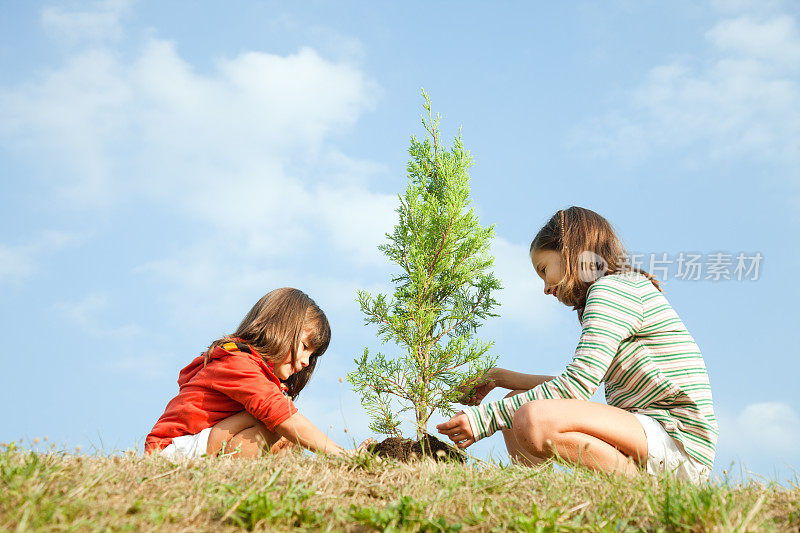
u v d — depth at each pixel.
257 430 3.28
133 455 2.71
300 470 2.53
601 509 2.19
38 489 1.99
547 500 2.29
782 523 2.05
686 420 2.85
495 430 2.96
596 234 3.25
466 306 5.41
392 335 5.18
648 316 3.00
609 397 3.16
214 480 2.34
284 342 3.63
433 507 2.13
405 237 5.39
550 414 2.73
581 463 2.71
